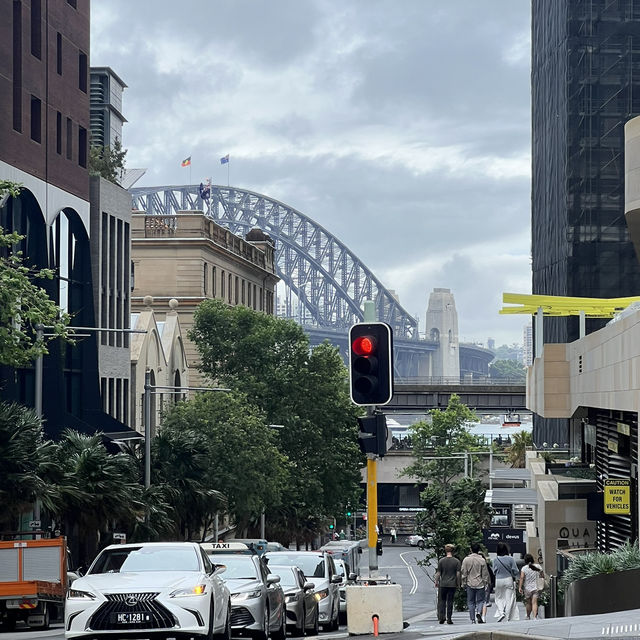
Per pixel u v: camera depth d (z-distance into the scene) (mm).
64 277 66500
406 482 155625
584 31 99625
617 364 36844
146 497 49062
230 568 23703
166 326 91750
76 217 68250
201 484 56500
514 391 154250
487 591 32344
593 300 59750
